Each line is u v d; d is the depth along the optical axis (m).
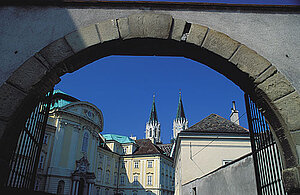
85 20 3.32
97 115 33.22
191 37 3.29
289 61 3.16
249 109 4.00
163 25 3.31
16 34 3.18
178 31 3.30
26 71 2.99
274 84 3.05
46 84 3.19
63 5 3.38
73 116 28.94
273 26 3.38
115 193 38.97
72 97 30.89
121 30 3.28
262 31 3.34
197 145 14.39
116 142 42.09
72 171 27.58
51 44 3.14
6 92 2.87
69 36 3.19
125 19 3.31
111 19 3.32
